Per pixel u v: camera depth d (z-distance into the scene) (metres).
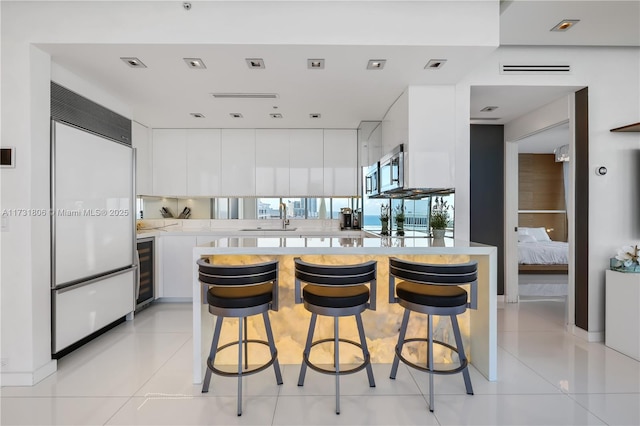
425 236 3.39
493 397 2.17
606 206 3.13
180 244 4.38
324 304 2.04
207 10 2.32
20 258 2.31
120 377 2.42
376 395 2.20
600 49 3.16
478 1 2.39
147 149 4.63
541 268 5.41
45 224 2.43
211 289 2.18
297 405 2.09
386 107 3.76
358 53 2.47
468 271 2.10
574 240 3.32
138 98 3.42
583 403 2.10
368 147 4.47
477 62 2.64
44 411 2.02
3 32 2.30
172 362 2.65
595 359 2.73
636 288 2.73
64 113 2.65
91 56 2.49
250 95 3.35
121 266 3.34
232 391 2.24
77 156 2.73
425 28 2.37
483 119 4.33
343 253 2.27
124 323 3.58
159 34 2.31
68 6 2.31
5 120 2.30
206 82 3.01
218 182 4.77
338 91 3.24
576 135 3.30
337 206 5.16
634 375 2.46
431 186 3.09
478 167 4.61
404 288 2.24
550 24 2.64
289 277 2.62
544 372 2.51
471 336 2.68
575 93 3.31
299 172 4.82
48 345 2.45
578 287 3.26
